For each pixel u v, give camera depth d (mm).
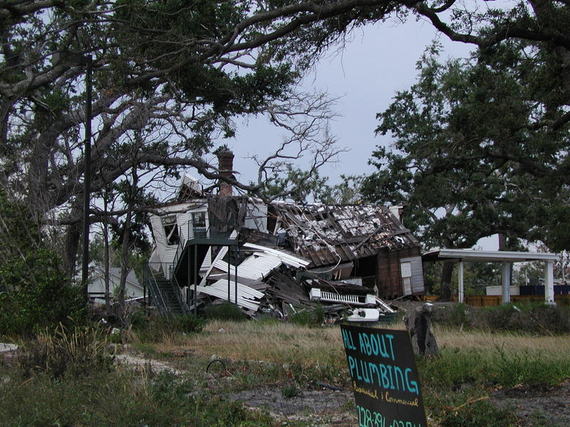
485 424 7887
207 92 27156
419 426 5051
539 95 25219
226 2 19609
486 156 27891
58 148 27172
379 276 42188
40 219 22031
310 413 8656
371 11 17078
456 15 18469
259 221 41844
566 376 11211
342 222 43031
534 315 25109
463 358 12180
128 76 19312
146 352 15148
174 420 7594
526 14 18484
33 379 9586
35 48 23516
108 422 7387
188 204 38250
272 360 13727
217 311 30922
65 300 16891
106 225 26797
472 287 79312
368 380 5598
